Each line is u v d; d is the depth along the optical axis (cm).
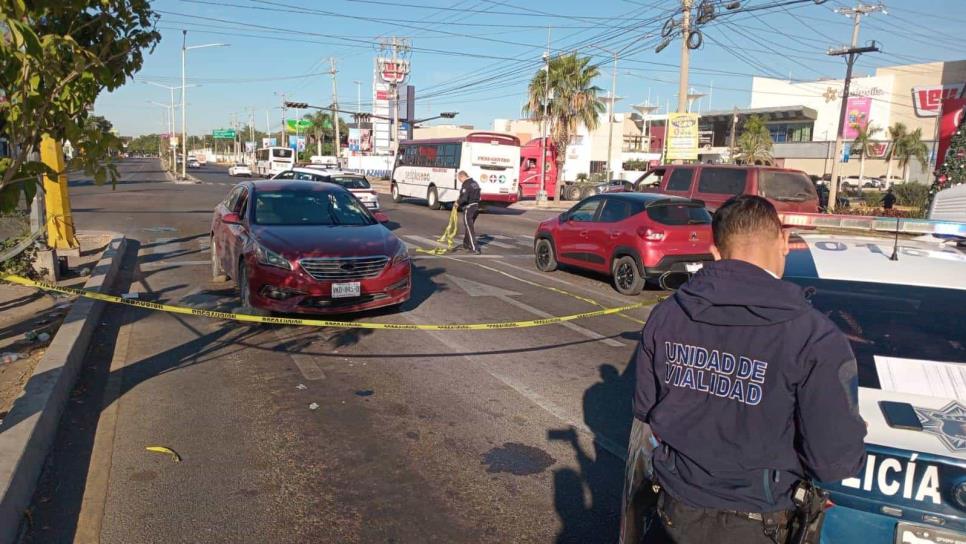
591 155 6638
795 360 192
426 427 503
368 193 2131
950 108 1434
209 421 503
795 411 193
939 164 1446
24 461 386
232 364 636
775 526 196
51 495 392
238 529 363
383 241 824
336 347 700
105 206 2378
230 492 401
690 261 1005
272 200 890
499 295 995
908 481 226
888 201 3041
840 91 6606
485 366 651
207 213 2202
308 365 638
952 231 348
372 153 7006
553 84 3772
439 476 429
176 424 496
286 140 11744
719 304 203
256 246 778
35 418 436
